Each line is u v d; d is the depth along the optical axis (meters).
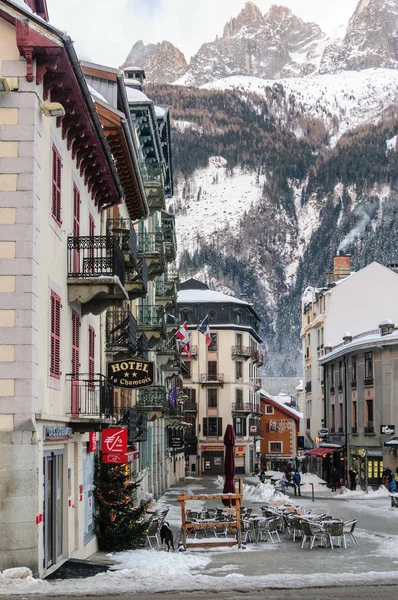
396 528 35.22
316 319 93.38
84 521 23.20
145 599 15.57
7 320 16.95
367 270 90.62
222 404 107.06
